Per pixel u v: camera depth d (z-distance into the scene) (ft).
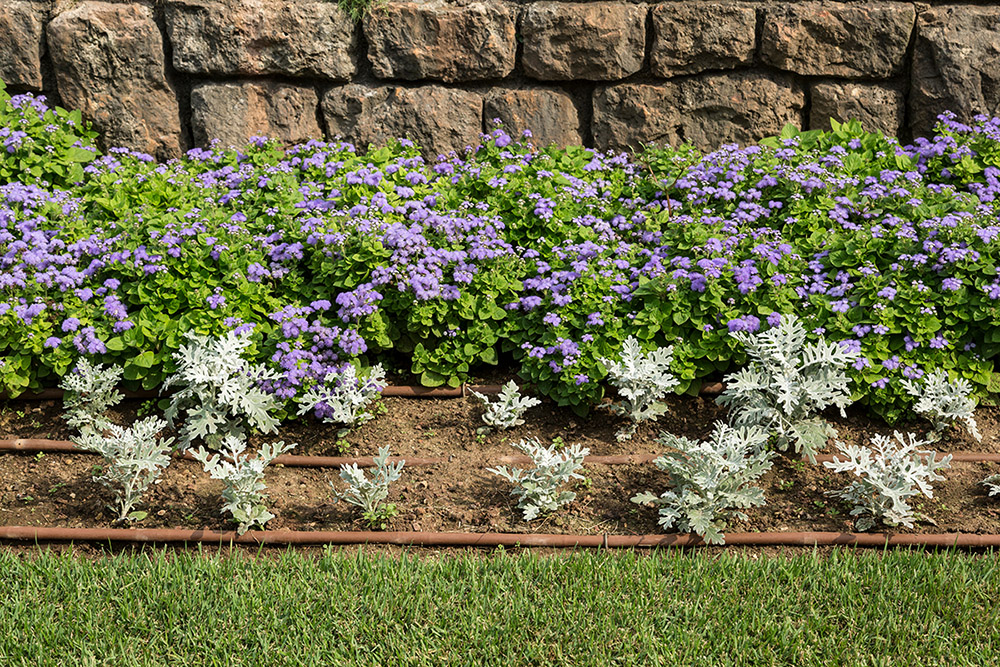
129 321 16.79
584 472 15.47
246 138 22.25
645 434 16.43
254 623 12.12
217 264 17.58
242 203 19.60
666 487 15.02
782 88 21.94
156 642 11.93
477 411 17.10
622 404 16.29
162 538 14.05
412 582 12.91
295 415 16.47
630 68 21.86
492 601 12.56
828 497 14.85
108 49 21.63
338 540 14.03
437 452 16.14
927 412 16.15
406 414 17.04
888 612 12.23
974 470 15.37
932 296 16.74
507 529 14.24
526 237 18.95
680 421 16.66
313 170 20.58
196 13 21.42
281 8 21.50
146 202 19.36
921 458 15.43
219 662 11.55
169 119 22.22
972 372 16.53
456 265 17.66
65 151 20.83
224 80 22.02
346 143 21.65
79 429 16.21
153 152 22.39
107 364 17.02
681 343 16.93
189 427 15.53
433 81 22.12
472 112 22.16
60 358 16.72
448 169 20.36
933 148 19.93
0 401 17.01
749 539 13.92
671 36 21.62
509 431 16.56
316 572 13.10
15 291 17.04
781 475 15.37
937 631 11.95
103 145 22.25
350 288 17.67
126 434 14.37
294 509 14.76
